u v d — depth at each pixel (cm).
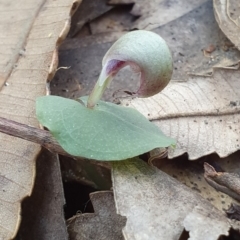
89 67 14
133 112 10
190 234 9
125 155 10
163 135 10
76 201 12
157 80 9
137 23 15
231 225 9
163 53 9
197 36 14
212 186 10
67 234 10
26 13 13
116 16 15
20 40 12
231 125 11
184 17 14
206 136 11
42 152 11
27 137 10
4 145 11
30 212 11
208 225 9
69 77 13
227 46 14
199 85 12
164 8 15
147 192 10
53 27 12
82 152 10
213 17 14
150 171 10
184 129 11
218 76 12
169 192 10
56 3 13
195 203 10
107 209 10
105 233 10
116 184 10
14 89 11
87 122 10
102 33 15
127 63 10
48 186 11
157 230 9
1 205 10
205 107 11
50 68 11
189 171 11
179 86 12
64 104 10
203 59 13
